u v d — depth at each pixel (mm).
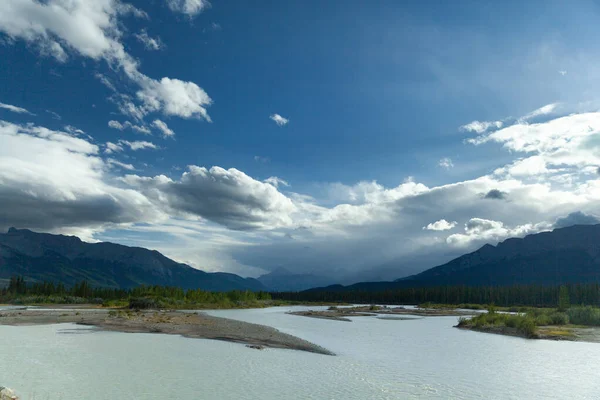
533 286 192375
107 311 105625
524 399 24906
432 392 25984
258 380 27922
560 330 64375
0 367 30438
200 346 42781
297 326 73438
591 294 161375
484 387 27609
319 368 32500
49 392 23641
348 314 120062
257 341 47438
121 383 26062
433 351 43625
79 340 45844
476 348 46406
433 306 185500
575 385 28547
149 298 134875
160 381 26859
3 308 117438
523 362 37250
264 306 182125
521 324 63156
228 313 117500
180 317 83625
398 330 68375
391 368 33312
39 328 58281
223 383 26781
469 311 150500
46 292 187000
